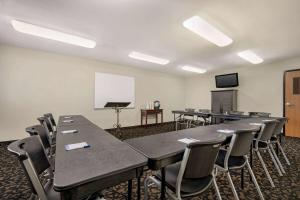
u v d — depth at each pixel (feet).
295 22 9.00
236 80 19.70
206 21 8.86
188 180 4.34
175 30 10.16
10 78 12.90
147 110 20.67
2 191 6.46
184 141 5.38
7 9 7.91
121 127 19.53
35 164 4.08
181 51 14.15
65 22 9.12
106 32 10.41
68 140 5.49
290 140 14.61
